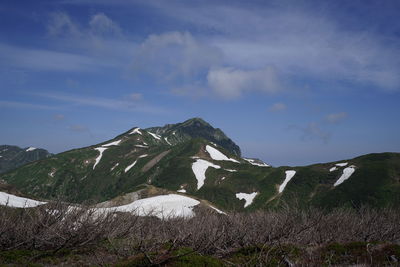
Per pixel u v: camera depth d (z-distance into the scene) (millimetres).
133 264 8297
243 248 11430
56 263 11078
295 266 9219
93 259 11148
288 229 12188
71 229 12391
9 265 10273
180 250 9023
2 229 11359
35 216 12312
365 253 11484
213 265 8344
